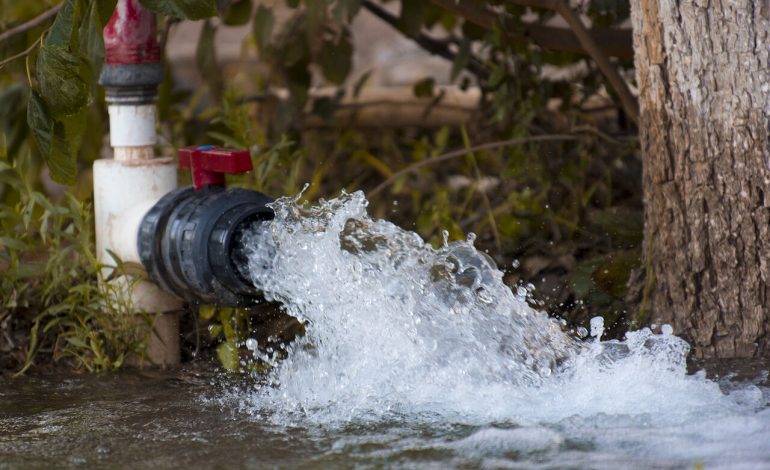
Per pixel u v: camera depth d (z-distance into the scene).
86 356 5.74
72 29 5.01
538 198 7.60
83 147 7.73
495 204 8.24
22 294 5.88
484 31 7.63
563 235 7.42
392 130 9.61
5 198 7.45
